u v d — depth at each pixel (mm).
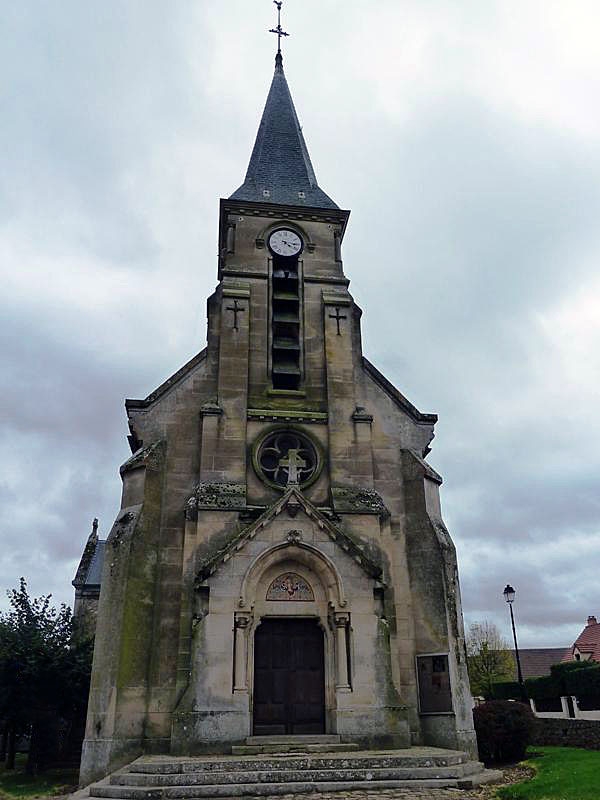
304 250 25203
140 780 14164
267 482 20984
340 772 14383
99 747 16891
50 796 18125
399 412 23078
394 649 19359
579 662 25922
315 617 18953
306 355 23500
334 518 20453
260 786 13734
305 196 27344
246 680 17781
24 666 23438
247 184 27531
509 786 13438
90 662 24484
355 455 21781
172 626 18734
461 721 18578
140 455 20594
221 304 23359
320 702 18500
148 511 19766
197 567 19156
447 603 19812
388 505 21562
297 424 22141
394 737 17484
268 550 18844
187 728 16891
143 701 17781
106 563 18984
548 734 23203
